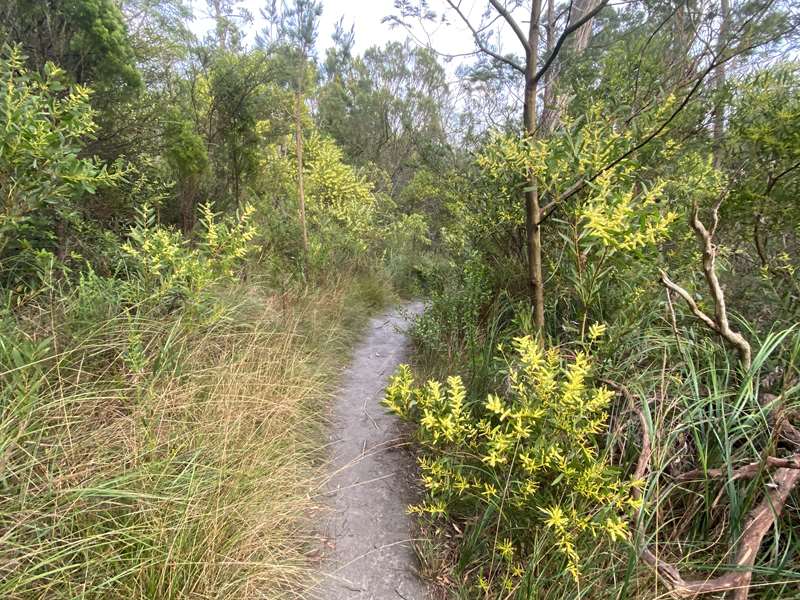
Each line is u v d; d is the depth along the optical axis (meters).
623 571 1.66
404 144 13.81
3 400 1.70
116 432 1.90
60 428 1.85
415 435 2.23
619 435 2.07
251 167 5.68
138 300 2.65
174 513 1.68
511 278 3.90
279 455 2.35
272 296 4.45
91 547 1.44
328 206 8.07
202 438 2.09
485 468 2.04
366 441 2.92
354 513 2.25
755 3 1.66
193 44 5.10
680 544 1.74
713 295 1.81
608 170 1.98
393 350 4.68
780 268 2.46
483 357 2.97
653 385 2.20
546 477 1.80
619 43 2.90
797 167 2.23
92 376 2.23
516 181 3.08
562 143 2.13
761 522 1.59
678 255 2.71
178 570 1.51
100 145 3.71
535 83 2.30
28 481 1.50
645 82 2.62
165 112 4.20
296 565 1.85
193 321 2.78
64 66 3.26
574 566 1.52
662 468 1.79
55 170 2.05
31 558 1.40
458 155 5.04
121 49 3.38
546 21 3.39
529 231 2.39
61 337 2.30
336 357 4.19
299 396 2.91
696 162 2.74
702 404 1.97
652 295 2.54
